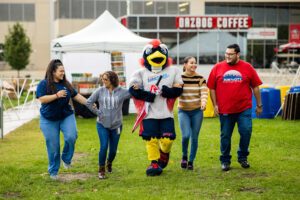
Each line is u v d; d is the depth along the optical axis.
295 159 9.78
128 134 13.29
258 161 9.57
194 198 6.98
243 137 8.84
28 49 47.28
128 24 33.84
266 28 57.16
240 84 8.70
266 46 57.22
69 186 7.82
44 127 8.12
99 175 8.30
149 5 54.12
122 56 17.66
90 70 21.08
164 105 8.46
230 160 8.96
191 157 8.91
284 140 12.12
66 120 8.27
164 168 9.04
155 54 8.37
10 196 7.32
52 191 7.54
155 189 7.55
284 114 16.45
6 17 58.22
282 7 57.38
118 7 55.62
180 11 54.97
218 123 15.58
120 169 8.98
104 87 8.39
